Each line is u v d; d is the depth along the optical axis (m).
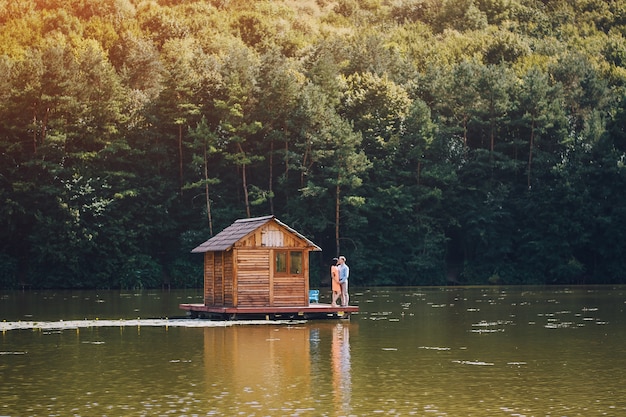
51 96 100.50
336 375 27.72
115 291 91.31
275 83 105.06
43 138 100.81
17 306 63.25
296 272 49.22
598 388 25.39
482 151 108.81
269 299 48.72
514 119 111.31
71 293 86.25
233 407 22.69
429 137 107.88
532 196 107.50
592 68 126.38
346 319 48.62
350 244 105.00
